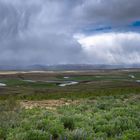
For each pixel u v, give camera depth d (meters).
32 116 11.95
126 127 9.73
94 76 185.75
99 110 15.16
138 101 21.36
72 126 10.03
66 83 116.50
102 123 10.31
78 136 8.02
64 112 13.88
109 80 136.88
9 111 11.17
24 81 133.38
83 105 17.28
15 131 8.73
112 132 9.12
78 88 74.75
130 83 102.62
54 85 101.88
